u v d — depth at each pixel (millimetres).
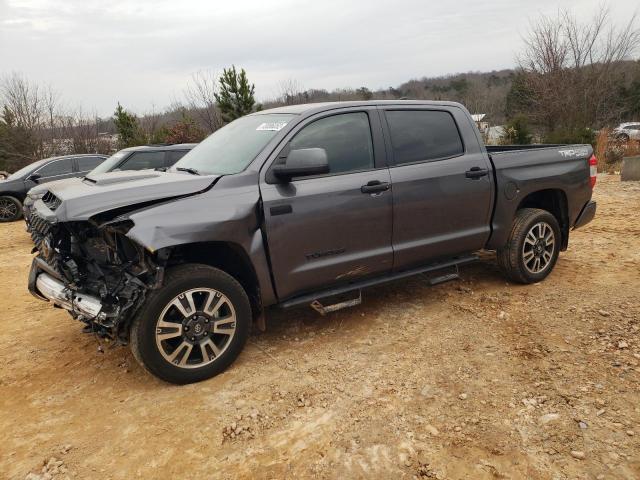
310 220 3643
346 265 3865
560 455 2504
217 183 3424
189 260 3605
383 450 2631
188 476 2537
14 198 12031
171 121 28172
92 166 12977
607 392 2994
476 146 4523
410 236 4156
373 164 3982
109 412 3146
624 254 5758
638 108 30016
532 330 3902
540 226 4844
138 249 3205
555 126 24500
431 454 2576
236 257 3592
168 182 3340
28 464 2693
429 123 4344
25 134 28672
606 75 23625
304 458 2615
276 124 3871
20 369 3816
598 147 17453
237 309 3498
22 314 5094
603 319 3980
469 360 3516
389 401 3074
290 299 3785
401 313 4430
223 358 3486
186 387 3379
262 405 3115
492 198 4547
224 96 19797
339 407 3049
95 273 3387
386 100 4211
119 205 3115
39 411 3213
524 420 2793
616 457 2459
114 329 3141
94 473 2600
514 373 3295
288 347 3896
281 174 3457
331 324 4285
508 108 31297
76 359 3934
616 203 8992
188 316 3303
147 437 2867
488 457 2525
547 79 24031
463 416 2875
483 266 5570
